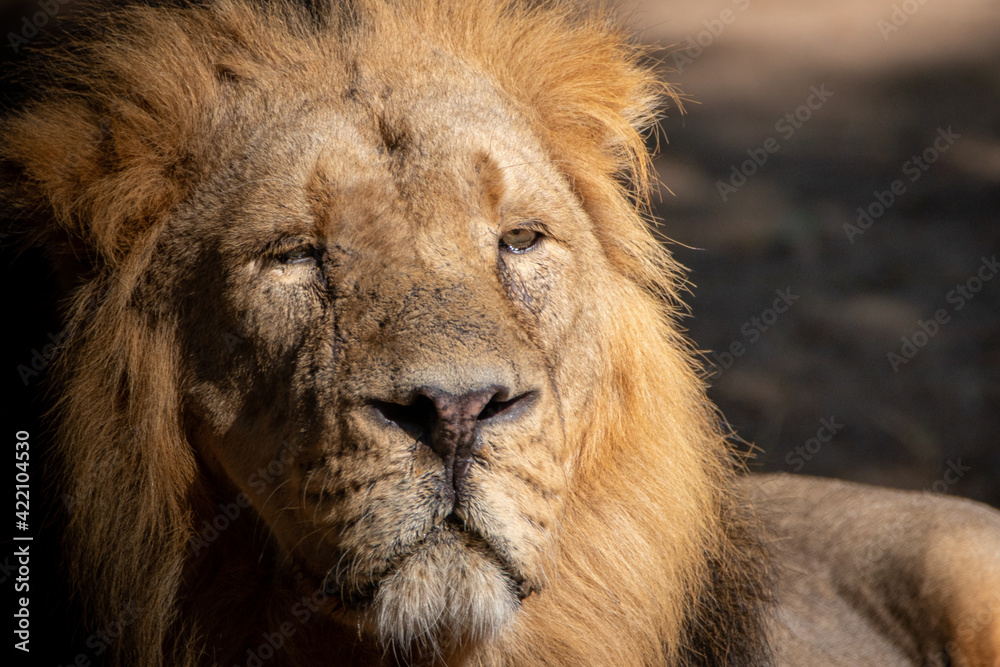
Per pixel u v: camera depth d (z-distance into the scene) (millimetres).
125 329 4988
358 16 5293
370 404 4348
